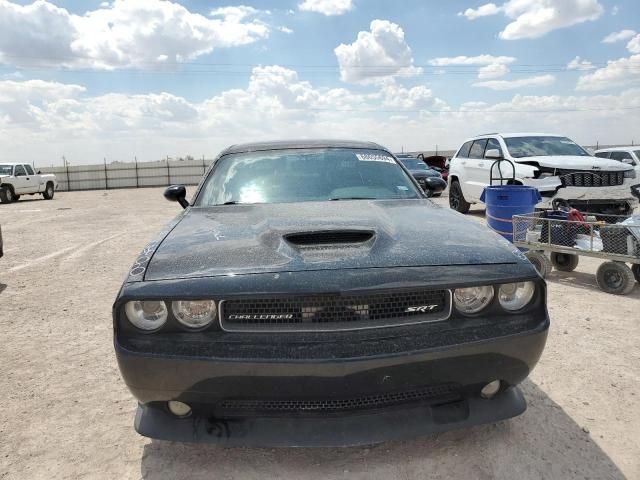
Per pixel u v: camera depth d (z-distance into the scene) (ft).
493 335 6.43
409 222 8.42
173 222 9.28
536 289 6.79
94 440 8.07
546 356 10.91
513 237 18.81
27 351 12.03
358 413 6.48
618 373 10.03
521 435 7.83
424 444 7.63
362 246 7.13
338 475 6.95
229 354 6.07
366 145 12.78
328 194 10.71
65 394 9.75
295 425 6.54
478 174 33.81
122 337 6.36
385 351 6.11
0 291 18.02
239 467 7.20
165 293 6.24
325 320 6.29
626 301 14.93
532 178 26.53
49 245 29.40
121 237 31.81
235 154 12.23
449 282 6.42
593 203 25.57
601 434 7.86
